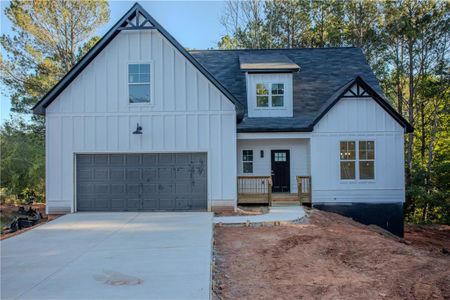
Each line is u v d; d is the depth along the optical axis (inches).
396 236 552.1
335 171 587.5
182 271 263.0
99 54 539.2
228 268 285.7
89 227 426.9
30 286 237.1
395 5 960.9
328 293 238.1
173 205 542.3
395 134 583.5
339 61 741.3
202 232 393.1
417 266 299.9
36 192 1209.4
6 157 1096.8
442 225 812.0
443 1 891.4
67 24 1020.5
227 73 709.3
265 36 1245.7
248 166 646.5
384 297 234.8
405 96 1093.1
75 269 271.0
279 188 642.2
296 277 268.1
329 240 374.3
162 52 537.3
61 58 1026.1
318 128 589.6
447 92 942.4
